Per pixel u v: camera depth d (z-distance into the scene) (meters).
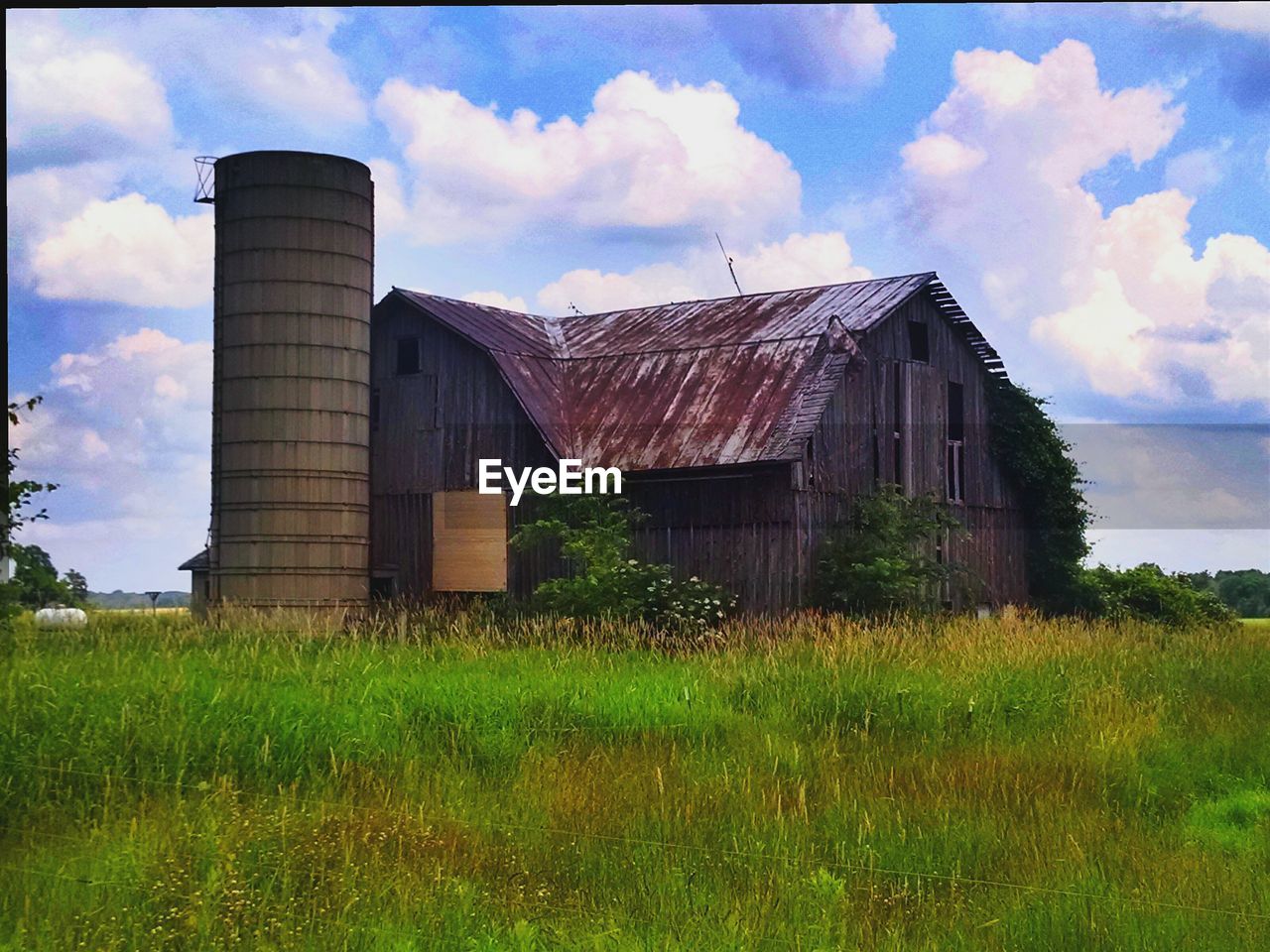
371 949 7.85
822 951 7.87
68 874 9.05
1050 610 35.25
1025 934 8.31
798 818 10.72
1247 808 11.70
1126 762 13.00
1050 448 34.78
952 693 15.62
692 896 8.77
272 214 29.34
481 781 12.06
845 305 30.95
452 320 30.97
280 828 9.69
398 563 31.28
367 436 30.42
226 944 7.93
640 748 13.54
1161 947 8.00
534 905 8.65
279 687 14.64
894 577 26.58
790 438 26.81
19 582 15.74
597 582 25.34
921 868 9.73
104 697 13.26
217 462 29.81
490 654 18.70
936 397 32.12
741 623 25.09
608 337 33.75
